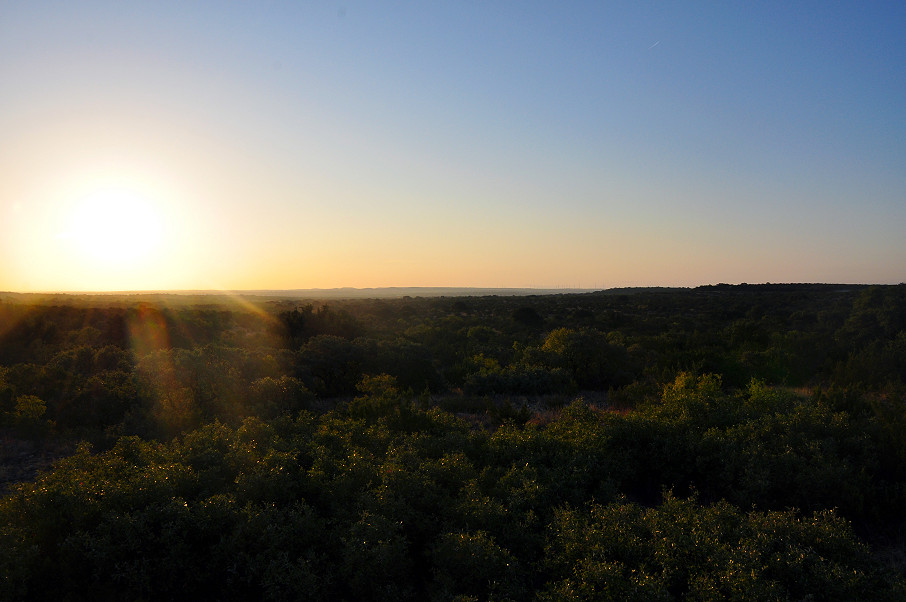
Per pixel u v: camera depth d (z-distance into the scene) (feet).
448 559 18.98
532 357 71.82
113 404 42.57
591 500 25.66
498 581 18.35
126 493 21.54
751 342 80.18
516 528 21.59
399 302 316.60
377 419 38.75
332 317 96.94
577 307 237.04
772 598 16.44
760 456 27.94
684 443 30.63
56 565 18.37
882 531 25.30
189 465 25.66
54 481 22.62
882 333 89.92
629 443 31.99
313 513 21.84
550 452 30.30
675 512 22.81
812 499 25.70
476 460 30.30
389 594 18.13
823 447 28.99
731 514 22.38
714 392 47.03
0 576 17.02
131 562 18.89
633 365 69.41
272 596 17.83
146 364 51.31
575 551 19.83
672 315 196.03
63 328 104.83
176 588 19.20
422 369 63.41
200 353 55.31
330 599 18.90
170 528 19.58
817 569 18.21
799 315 137.90
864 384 56.29
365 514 20.72
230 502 21.38
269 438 30.71
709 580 17.46
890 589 17.99
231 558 19.34
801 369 64.39
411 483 23.48
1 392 41.83
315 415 42.91
